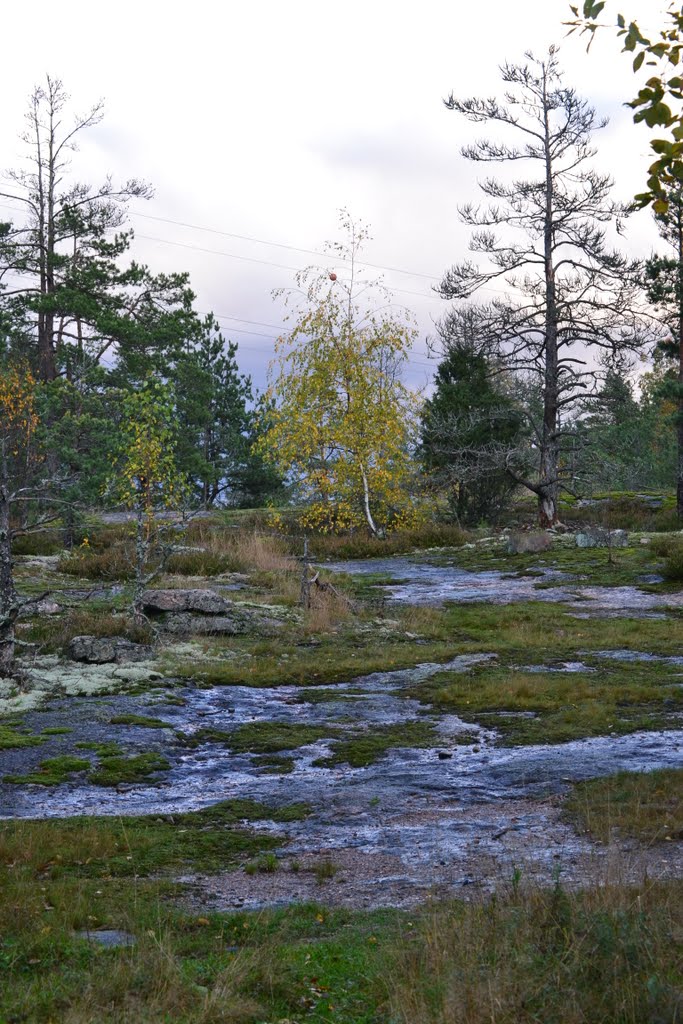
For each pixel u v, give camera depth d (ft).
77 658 61.77
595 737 45.21
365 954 21.21
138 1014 17.84
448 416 141.18
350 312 133.28
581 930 19.42
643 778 36.88
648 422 231.30
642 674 59.62
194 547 107.65
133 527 88.89
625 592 93.04
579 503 162.30
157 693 55.31
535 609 85.05
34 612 72.90
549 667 62.75
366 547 126.00
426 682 58.85
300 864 30.12
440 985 17.92
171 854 31.55
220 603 75.25
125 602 77.05
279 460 134.00
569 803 34.71
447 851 30.53
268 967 20.27
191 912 25.70
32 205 146.51
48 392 121.08
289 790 39.01
